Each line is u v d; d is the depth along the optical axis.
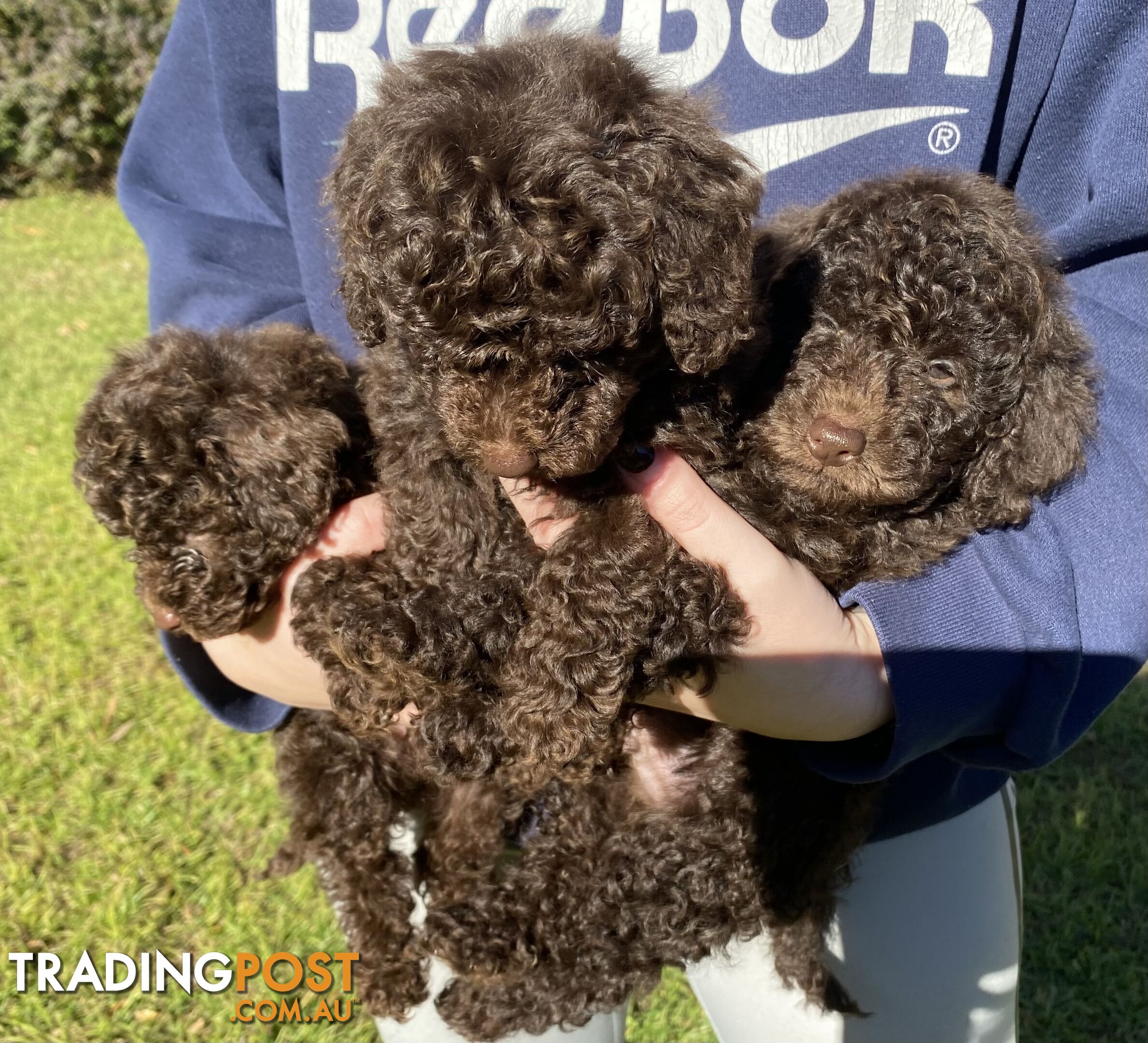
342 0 0.45
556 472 0.29
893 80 0.40
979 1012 0.44
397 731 0.42
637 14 0.42
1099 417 0.37
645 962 0.41
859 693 0.33
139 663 0.85
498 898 0.41
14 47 2.27
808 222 0.39
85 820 0.69
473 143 0.28
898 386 0.36
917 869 0.43
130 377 0.40
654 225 0.28
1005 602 0.33
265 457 0.39
